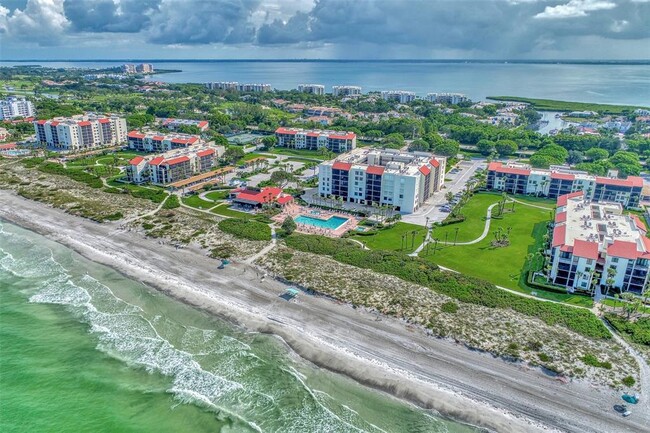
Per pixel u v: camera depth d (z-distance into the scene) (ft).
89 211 549.95
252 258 433.89
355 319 339.57
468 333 320.29
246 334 325.62
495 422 250.57
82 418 252.62
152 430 245.86
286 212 566.77
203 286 386.73
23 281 394.93
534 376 281.54
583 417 252.62
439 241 483.51
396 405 263.49
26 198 598.34
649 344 308.60
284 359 300.20
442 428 247.91
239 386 277.64
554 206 607.37
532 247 470.39
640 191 598.75
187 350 309.22
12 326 330.54
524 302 358.23
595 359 293.02
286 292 375.04
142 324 336.70
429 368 289.94
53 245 465.47
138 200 593.83
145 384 279.08
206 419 254.06
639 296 370.12
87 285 389.39
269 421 252.83
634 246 377.91
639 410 256.11
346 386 277.85
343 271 407.23
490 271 415.85
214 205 583.99
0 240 475.31
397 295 367.66
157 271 412.16
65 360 297.53
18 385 274.57
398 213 567.18
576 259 378.53
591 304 361.92
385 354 302.86
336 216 559.38
